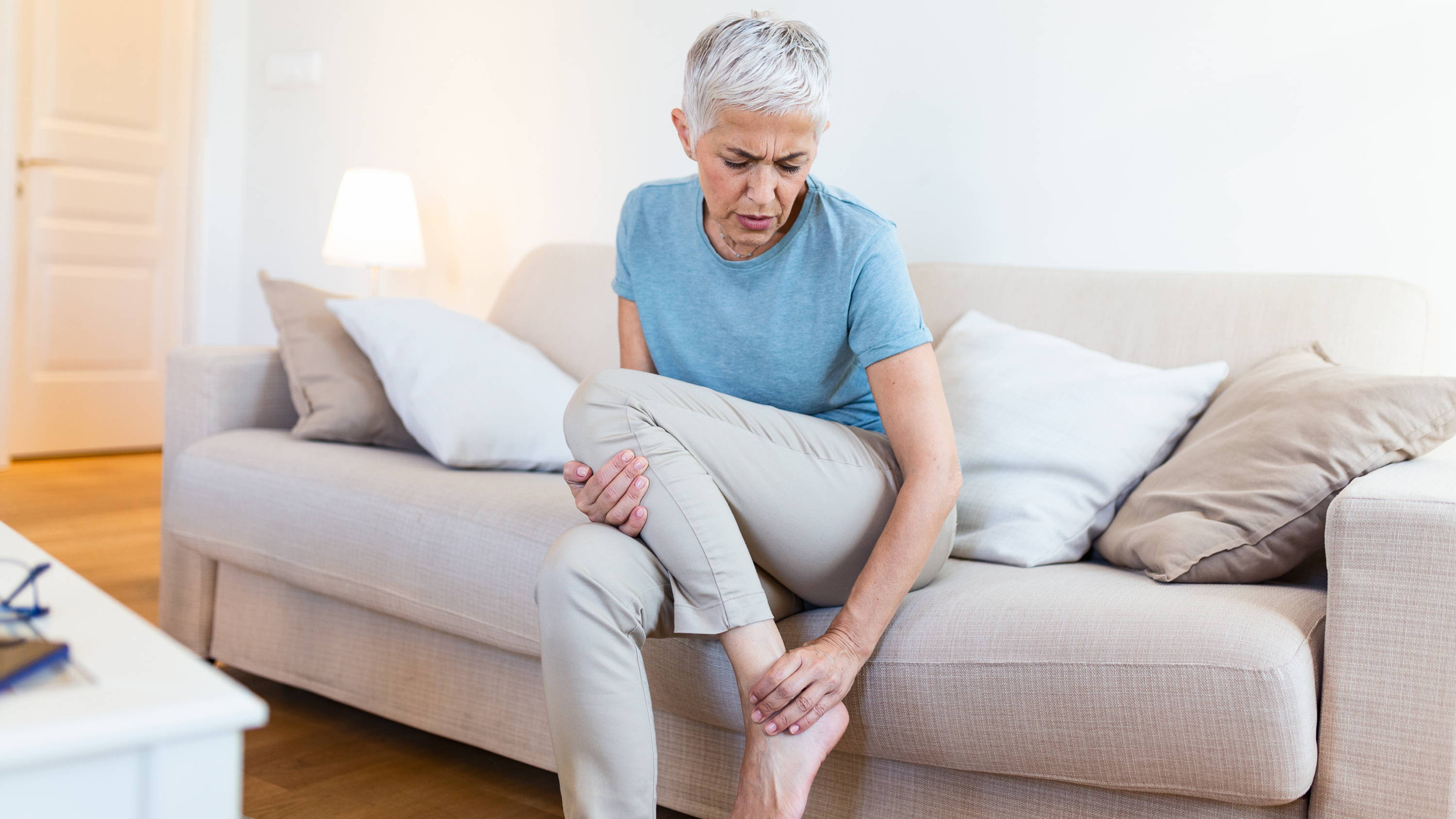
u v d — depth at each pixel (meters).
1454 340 1.80
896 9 2.33
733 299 1.39
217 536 1.93
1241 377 1.60
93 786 0.68
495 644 1.57
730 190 1.25
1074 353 1.70
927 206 2.31
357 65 3.41
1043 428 1.59
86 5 4.07
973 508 1.55
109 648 0.78
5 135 3.70
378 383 2.08
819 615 1.34
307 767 1.71
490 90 3.09
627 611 1.20
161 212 4.37
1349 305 1.64
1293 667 1.07
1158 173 2.04
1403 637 1.08
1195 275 1.80
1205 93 1.99
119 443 4.33
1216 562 1.31
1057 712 1.15
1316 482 1.29
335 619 1.88
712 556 1.21
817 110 1.21
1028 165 2.18
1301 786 1.08
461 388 1.95
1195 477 1.44
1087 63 2.11
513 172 3.05
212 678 0.74
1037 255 2.18
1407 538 1.08
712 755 1.48
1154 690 1.10
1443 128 1.79
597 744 1.19
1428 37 1.80
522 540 1.54
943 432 1.27
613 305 2.31
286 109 3.62
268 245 3.70
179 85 4.36
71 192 4.09
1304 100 1.90
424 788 1.66
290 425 2.20
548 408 2.00
